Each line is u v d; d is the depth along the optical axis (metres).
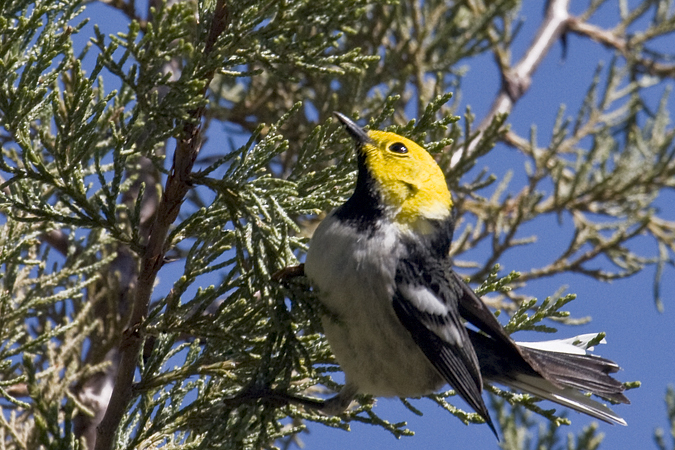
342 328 8.05
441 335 8.29
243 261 7.68
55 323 12.02
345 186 8.71
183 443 8.86
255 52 7.71
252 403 7.67
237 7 7.63
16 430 10.73
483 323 9.27
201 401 8.29
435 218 8.84
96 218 7.85
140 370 8.23
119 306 12.56
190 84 7.22
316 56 7.85
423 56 16.03
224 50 7.61
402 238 8.43
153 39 7.12
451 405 8.77
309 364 7.54
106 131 10.81
